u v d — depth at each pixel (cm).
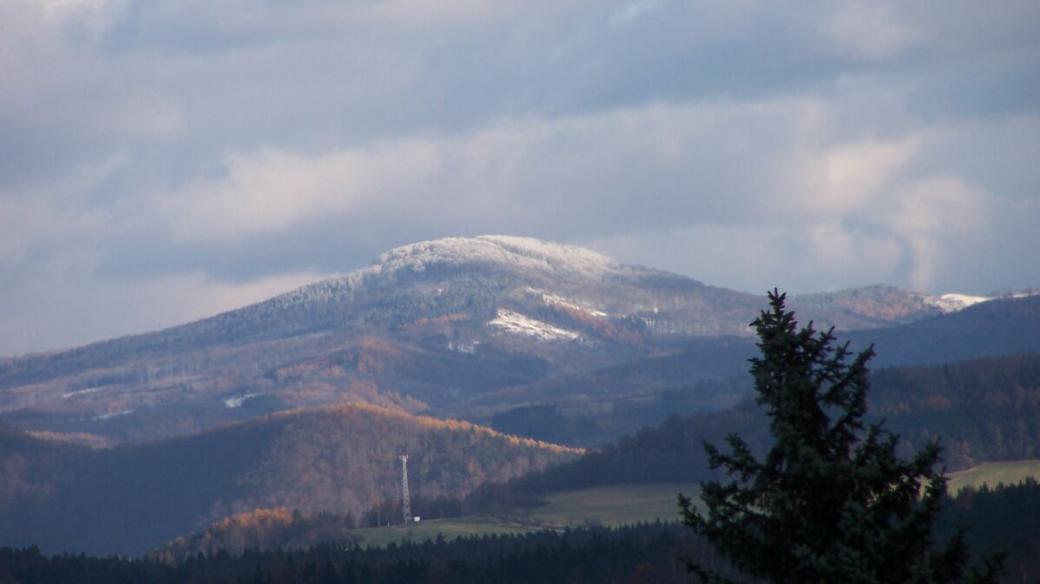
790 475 10994
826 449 11206
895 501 10900
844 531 10744
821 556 10619
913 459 10906
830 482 10850
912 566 10425
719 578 11138
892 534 10612
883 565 10600
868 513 10650
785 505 10781
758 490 11125
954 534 10575
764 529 11050
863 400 11238
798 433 10950
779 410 11206
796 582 10875
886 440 11125
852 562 10412
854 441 11262
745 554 10969
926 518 10656
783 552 10944
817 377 11219
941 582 10500
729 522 11081
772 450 11150
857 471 10769
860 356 11294
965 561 10531
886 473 10869
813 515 11012
